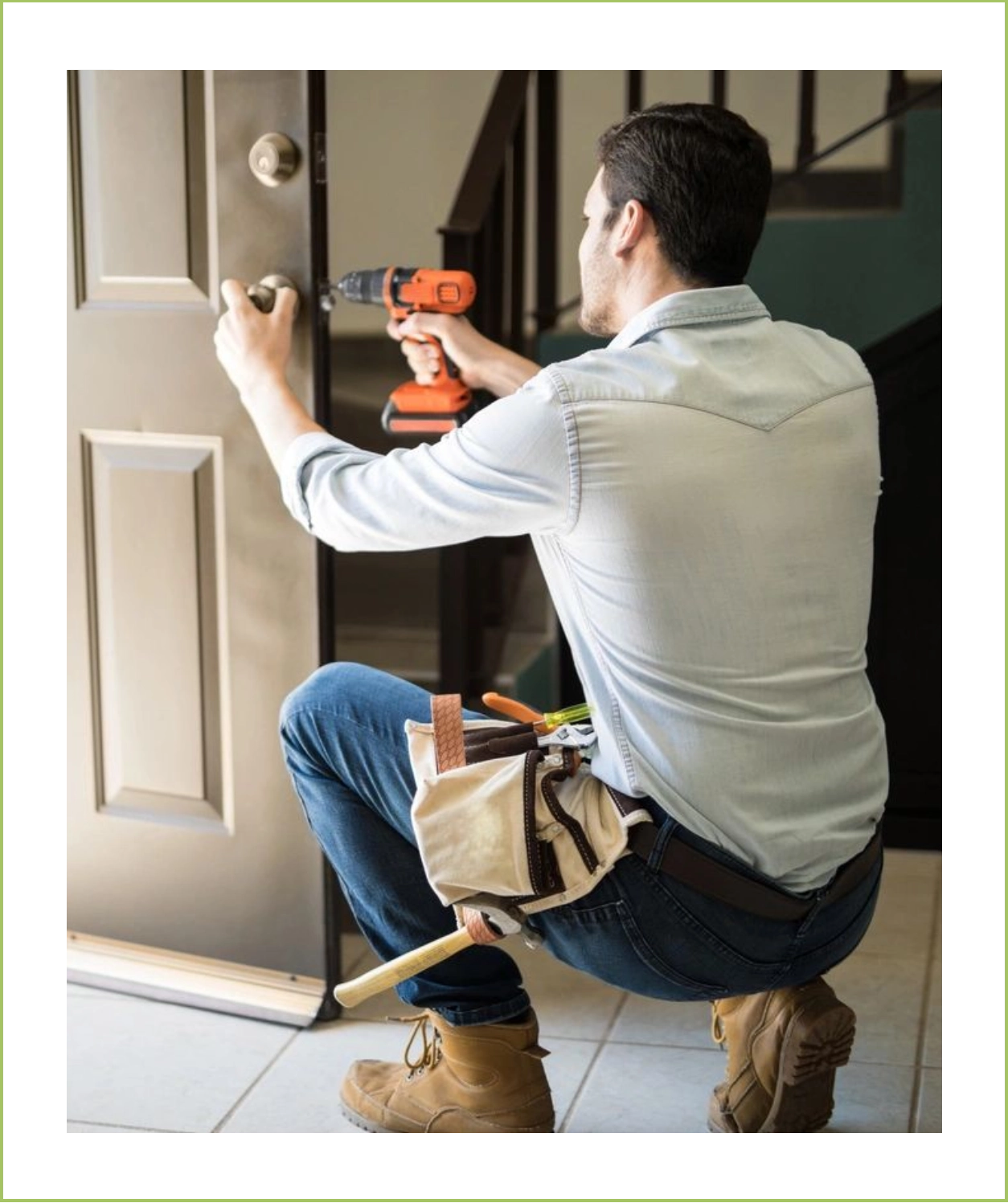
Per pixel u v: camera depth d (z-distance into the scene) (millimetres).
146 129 2311
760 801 1717
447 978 1951
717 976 1805
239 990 2410
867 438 1764
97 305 2391
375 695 1942
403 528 1731
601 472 1629
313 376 2240
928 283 3172
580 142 4664
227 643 2391
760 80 4535
